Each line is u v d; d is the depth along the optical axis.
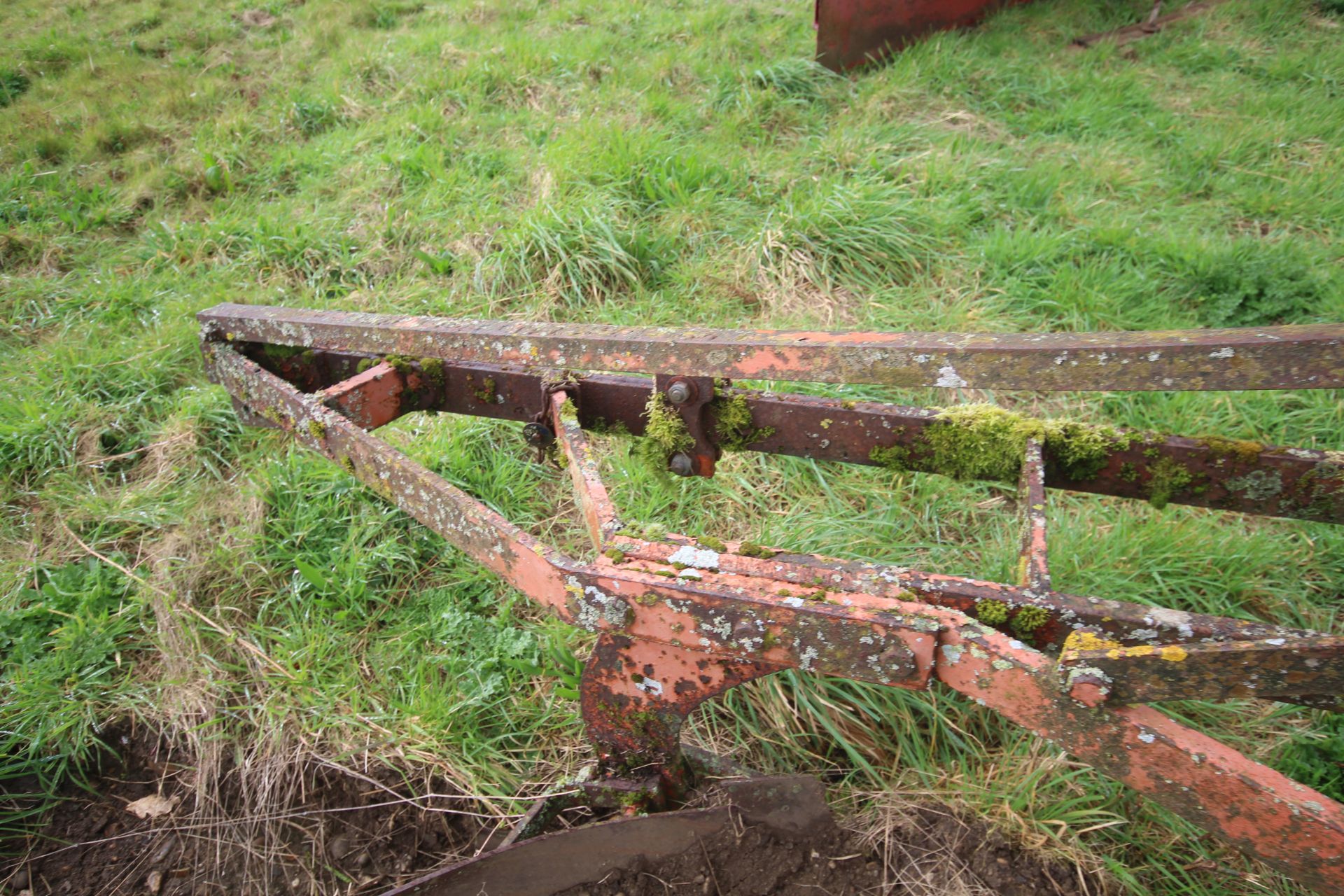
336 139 6.30
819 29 6.86
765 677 3.04
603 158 5.51
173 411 4.28
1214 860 2.59
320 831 2.94
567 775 2.96
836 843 2.58
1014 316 4.62
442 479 2.27
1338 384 1.71
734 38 7.43
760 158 5.81
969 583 2.00
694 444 2.58
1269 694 1.68
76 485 3.94
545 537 3.74
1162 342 1.80
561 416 2.55
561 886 2.44
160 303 4.93
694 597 1.91
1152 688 1.69
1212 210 5.38
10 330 4.79
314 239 5.20
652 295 4.82
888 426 2.48
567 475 3.96
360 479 2.48
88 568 3.61
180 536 3.67
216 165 5.93
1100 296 4.59
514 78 6.79
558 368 2.45
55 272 5.20
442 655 3.28
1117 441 2.35
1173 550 3.41
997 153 5.87
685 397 2.44
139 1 8.91
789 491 3.85
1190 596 3.28
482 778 2.98
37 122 6.57
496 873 2.39
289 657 3.26
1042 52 7.15
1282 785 1.61
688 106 6.41
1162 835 2.66
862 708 2.93
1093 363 1.83
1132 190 5.54
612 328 2.25
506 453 4.02
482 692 3.12
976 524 3.66
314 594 3.48
